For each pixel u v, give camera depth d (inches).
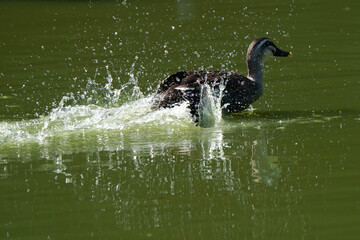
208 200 404.8
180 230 364.5
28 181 450.9
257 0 1143.0
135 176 452.8
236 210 386.6
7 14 1141.1
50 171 470.0
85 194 422.9
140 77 730.2
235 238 350.3
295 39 877.2
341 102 617.0
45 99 668.1
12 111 633.0
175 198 409.7
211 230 362.6
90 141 542.3
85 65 790.5
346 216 367.9
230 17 1019.9
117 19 1048.2
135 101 646.5
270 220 370.9
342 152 476.1
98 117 606.9
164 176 450.9
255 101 639.8
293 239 345.1
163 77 727.1
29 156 508.1
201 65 768.9
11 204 411.2
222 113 607.8
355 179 422.3
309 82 689.0
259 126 563.2
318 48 825.5
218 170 458.0
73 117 610.2
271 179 434.0
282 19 994.7
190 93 589.6
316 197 398.0
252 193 411.5
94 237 359.9
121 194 420.5
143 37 918.4
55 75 753.0
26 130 576.4
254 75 626.2
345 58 773.9
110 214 390.0
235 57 799.1
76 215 390.3
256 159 475.8
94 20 1051.9
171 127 573.0
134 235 360.5
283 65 761.0
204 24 979.9
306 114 588.1
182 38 904.3
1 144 541.3
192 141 530.6
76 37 941.8
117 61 800.3
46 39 940.0
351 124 547.5
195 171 457.7
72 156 503.5
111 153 506.6
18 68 789.9
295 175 437.7
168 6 1131.3
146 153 503.2
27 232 369.1
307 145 498.6
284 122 569.0
